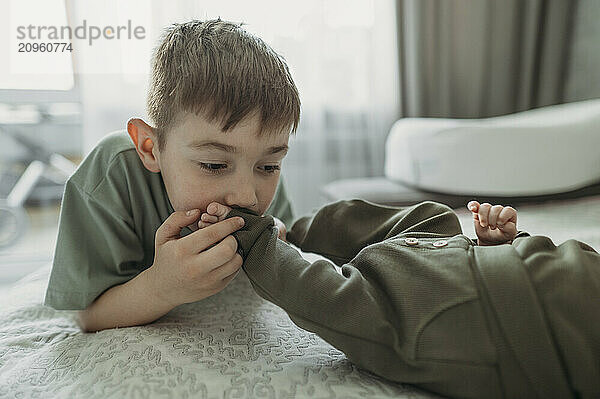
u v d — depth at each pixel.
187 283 0.59
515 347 0.45
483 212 0.70
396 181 1.85
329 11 2.20
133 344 0.58
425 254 0.52
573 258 0.49
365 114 2.28
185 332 0.63
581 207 1.39
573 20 2.27
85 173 0.73
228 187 0.62
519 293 0.46
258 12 2.09
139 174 0.75
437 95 2.30
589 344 0.44
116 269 0.72
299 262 0.56
